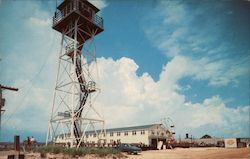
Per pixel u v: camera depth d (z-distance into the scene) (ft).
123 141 175.22
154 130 168.55
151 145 148.05
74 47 100.07
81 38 110.73
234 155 84.69
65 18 102.68
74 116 93.04
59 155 74.43
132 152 96.22
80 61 105.09
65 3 107.45
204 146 183.11
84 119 96.32
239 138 167.43
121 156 82.33
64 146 85.61
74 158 72.54
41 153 75.15
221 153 94.22
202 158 79.77
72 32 108.17
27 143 96.99
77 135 97.40
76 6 101.55
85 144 103.86
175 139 188.75
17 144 71.46
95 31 111.86
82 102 101.60
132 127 181.27
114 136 181.27
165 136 174.29
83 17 102.42
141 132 167.43
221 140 198.70
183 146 171.94
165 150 132.98
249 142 174.09
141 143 152.35
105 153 79.20
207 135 227.61
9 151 73.00
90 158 74.18
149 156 87.76
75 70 97.25
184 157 83.46
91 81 105.29
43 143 106.01
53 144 93.40
